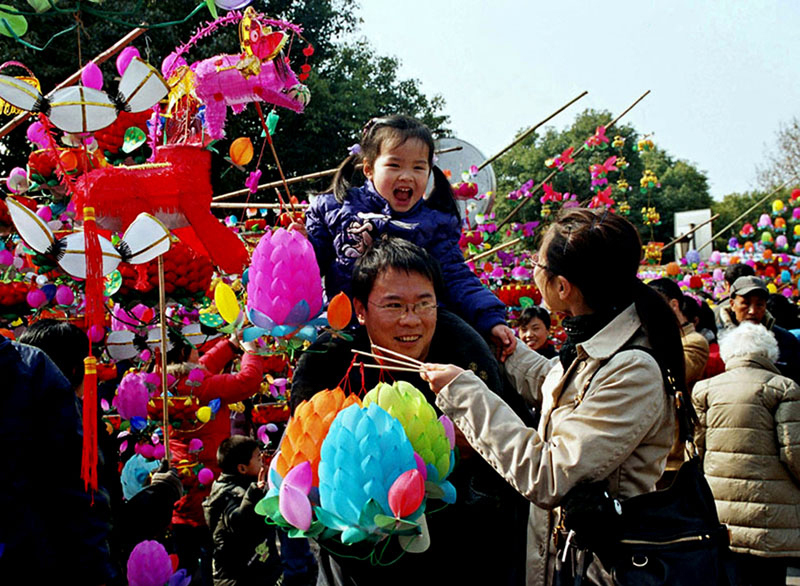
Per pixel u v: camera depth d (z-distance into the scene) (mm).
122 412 2986
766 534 3664
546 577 2164
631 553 1866
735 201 37656
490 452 1971
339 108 13742
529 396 2514
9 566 1831
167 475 2787
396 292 2111
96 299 1900
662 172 41531
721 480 3777
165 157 2432
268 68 2387
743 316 5172
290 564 3633
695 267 9234
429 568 2094
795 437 3627
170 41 9930
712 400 3869
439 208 2814
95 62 2205
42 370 1949
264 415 4441
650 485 1997
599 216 2092
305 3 13625
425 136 2604
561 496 1885
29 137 2711
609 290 2049
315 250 2678
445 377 2023
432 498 1850
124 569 2662
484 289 2637
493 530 2191
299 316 2018
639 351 1978
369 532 1678
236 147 2420
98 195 2314
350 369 2119
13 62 2125
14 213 1955
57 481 1921
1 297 2900
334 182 2791
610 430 1884
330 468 1704
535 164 31203
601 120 32750
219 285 2102
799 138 27500
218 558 3711
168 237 2053
